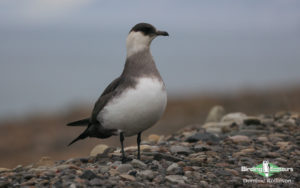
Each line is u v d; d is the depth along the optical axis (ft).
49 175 19.72
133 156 23.66
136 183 18.43
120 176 19.21
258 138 28.22
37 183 18.63
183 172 20.16
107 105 21.47
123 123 21.48
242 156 23.89
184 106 82.74
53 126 79.92
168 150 25.57
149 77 21.13
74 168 21.03
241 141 27.45
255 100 78.43
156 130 62.80
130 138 57.72
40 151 63.46
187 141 28.66
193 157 23.72
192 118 71.67
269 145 26.37
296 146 26.03
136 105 20.72
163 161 22.15
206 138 28.19
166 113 78.43
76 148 61.31
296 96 77.77
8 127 83.05
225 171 20.68
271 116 36.76
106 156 24.43
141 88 20.70
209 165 21.94
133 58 21.84
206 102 84.07
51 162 24.09
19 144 69.15
